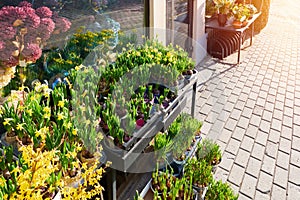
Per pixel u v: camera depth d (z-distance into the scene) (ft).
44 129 5.18
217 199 7.34
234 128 11.55
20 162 5.07
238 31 16.63
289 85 15.30
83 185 5.51
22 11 6.61
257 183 9.05
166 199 6.56
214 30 17.93
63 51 7.83
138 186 7.63
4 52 6.47
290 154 10.36
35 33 6.95
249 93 14.24
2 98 6.61
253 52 19.30
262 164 9.82
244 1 19.75
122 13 9.95
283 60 18.35
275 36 22.95
